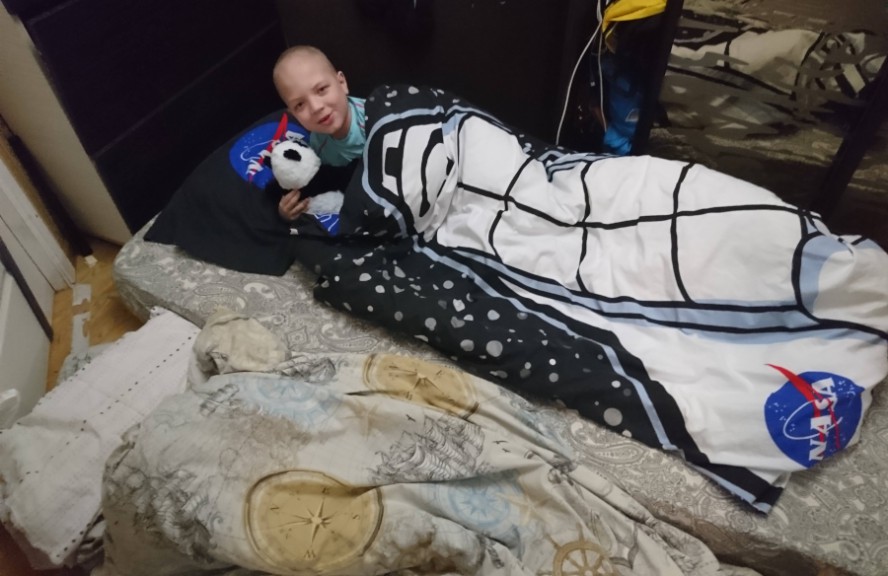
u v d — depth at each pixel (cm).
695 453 108
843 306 113
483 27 179
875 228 166
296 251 146
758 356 113
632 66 160
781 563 102
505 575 95
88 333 165
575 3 153
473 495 104
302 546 96
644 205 130
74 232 179
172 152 181
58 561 106
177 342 135
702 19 145
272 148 153
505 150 144
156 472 99
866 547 97
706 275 121
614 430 114
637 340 122
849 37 135
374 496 100
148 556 103
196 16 175
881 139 148
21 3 132
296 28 208
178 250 154
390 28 191
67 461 114
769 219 118
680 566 100
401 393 115
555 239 137
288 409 108
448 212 146
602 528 102
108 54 153
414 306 127
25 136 161
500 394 115
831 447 104
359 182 142
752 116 156
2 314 140
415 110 146
